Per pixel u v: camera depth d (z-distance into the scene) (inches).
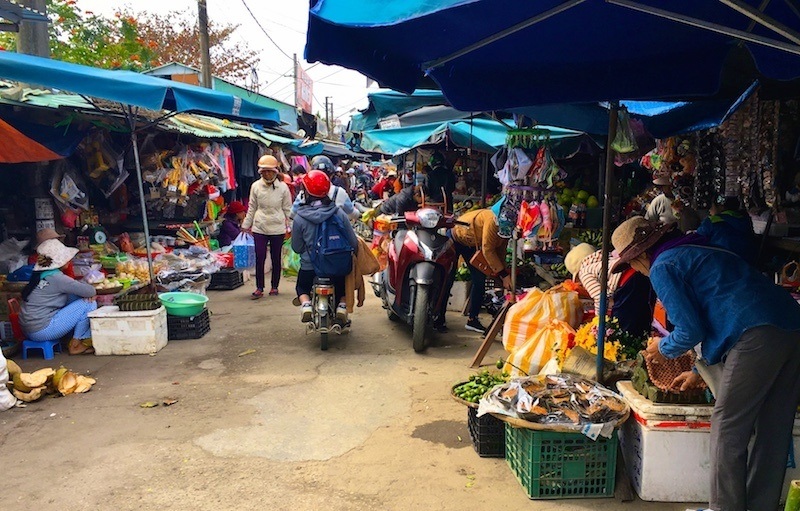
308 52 101.9
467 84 129.6
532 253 269.3
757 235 200.5
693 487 129.9
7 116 251.6
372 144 371.9
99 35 526.9
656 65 128.9
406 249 234.7
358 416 173.8
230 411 176.9
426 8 82.0
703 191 217.8
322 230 227.3
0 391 176.2
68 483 136.8
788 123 185.0
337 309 237.0
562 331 166.1
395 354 232.1
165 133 354.9
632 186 344.2
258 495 132.5
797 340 109.3
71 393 189.9
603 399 134.3
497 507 128.2
